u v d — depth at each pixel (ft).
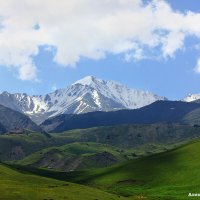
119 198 435.94
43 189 410.31
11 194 366.43
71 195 397.60
